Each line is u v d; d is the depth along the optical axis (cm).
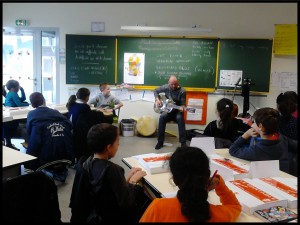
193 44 568
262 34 555
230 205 132
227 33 563
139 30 577
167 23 575
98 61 591
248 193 155
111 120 473
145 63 584
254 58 555
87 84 600
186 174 113
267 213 139
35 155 287
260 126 207
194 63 573
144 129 578
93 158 172
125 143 528
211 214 111
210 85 575
